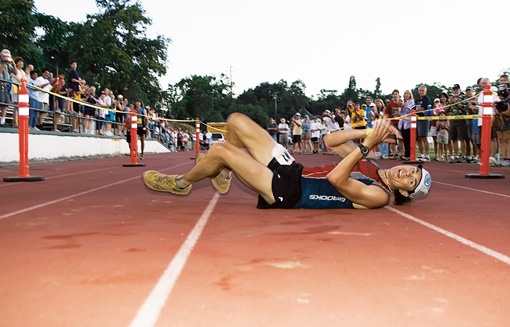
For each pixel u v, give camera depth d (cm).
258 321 167
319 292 197
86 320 167
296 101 10981
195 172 432
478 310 180
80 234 312
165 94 5053
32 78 1384
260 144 414
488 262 247
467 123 1166
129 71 4281
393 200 495
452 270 231
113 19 4341
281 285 206
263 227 338
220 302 185
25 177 720
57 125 1563
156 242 288
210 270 228
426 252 267
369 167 436
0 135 1131
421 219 379
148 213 401
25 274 220
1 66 1143
